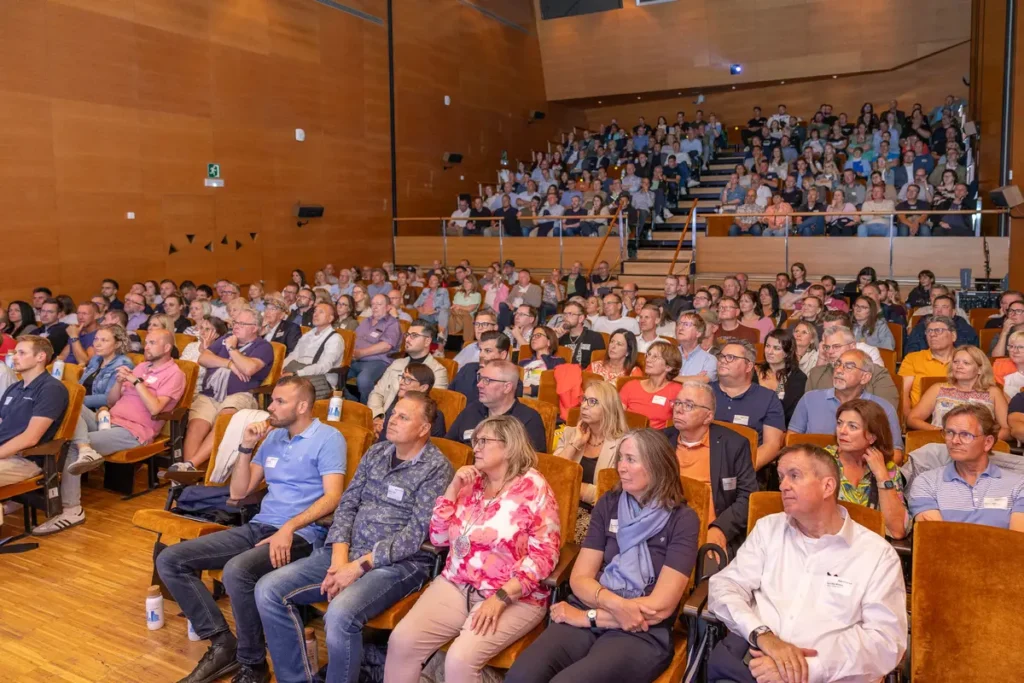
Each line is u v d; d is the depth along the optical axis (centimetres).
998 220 1023
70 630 338
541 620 270
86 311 670
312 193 1166
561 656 240
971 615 221
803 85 1634
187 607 303
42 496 439
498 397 365
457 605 270
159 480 538
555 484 294
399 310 843
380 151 1299
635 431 259
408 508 301
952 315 653
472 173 1539
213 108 1000
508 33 1619
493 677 263
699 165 1485
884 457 301
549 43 1719
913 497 299
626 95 1738
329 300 784
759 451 371
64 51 825
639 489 254
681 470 327
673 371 426
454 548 278
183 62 958
